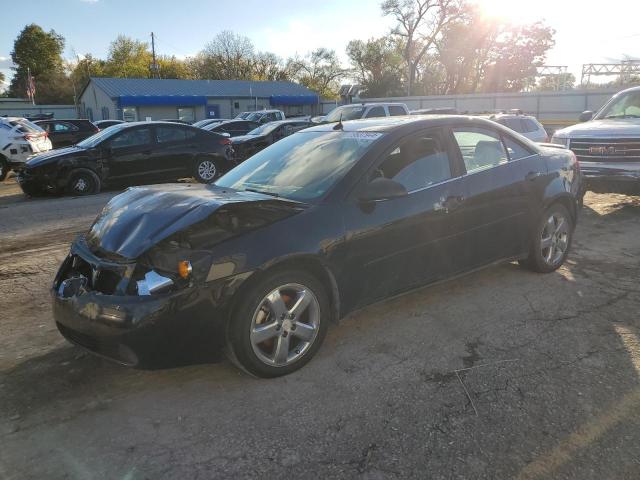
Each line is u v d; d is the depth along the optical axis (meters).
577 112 36.03
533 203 4.75
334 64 74.62
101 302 2.90
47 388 3.22
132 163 11.80
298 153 4.22
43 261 6.09
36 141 15.84
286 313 3.24
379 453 2.57
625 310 4.23
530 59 52.94
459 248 4.19
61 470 2.50
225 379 3.29
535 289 4.72
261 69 70.56
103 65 77.44
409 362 3.46
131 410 2.98
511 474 2.41
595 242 6.35
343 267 3.45
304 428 2.78
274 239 3.13
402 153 3.93
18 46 89.81
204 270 2.89
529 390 3.09
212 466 2.51
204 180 12.66
